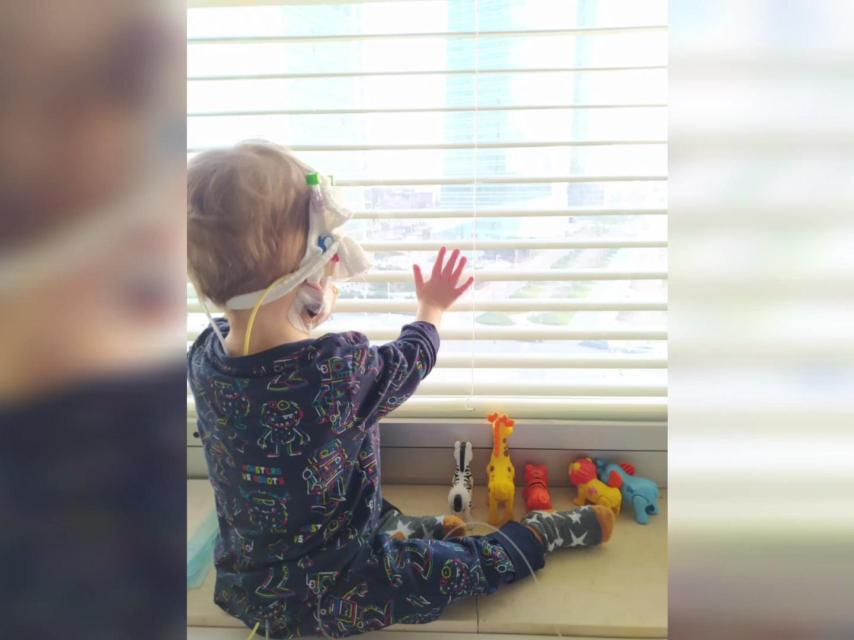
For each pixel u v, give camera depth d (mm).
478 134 938
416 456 1050
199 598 859
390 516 948
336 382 792
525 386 1027
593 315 1000
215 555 859
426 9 918
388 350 866
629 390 1014
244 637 811
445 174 953
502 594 847
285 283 805
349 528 817
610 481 1005
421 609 790
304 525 801
